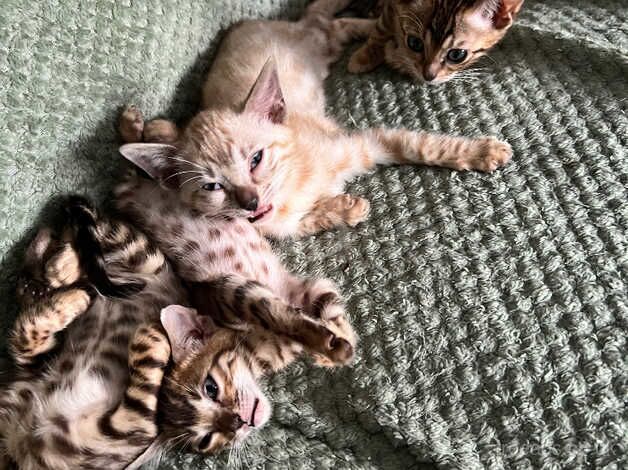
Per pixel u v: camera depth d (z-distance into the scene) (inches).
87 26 10.9
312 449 9.9
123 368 10.7
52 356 10.8
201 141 12.2
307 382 10.6
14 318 10.6
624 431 8.7
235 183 11.9
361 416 9.9
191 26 13.5
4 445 10.0
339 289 11.2
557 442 8.9
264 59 14.3
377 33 15.0
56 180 10.9
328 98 14.9
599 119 11.8
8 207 10.0
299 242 12.6
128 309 11.1
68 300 10.4
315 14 16.1
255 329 11.0
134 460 9.9
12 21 9.7
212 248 11.8
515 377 9.4
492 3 13.4
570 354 9.4
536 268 10.3
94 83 11.2
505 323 9.9
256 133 12.3
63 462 9.7
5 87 9.7
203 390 10.4
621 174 11.0
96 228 11.1
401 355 10.1
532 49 13.5
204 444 10.2
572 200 10.9
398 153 12.7
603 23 13.8
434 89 13.9
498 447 9.1
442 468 9.1
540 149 11.8
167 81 13.0
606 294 9.8
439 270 10.7
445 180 12.1
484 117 12.8
